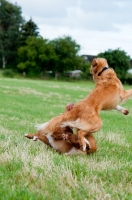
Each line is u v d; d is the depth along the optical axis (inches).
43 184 213.3
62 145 311.1
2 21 4116.6
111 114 810.8
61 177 224.1
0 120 557.9
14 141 346.6
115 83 318.7
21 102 984.3
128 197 199.2
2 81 2081.7
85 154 310.2
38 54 3440.0
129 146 377.7
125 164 271.9
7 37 4008.4
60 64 3496.6
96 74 332.5
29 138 327.0
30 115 668.1
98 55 3563.0
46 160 264.7
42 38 3572.8
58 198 190.9
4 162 261.9
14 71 3567.9
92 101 301.0
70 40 3619.6
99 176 237.9
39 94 1357.0
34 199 186.1
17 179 226.7
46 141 320.8
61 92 1553.9
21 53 3533.5
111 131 491.2
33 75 3395.7
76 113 296.2
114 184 224.5
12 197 187.2
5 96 1155.3
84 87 2106.3
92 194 197.8
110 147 364.2
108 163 272.8
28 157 273.1
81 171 243.0
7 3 4153.5
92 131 300.2
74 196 197.6
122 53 3469.5
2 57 3976.4
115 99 313.9
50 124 294.2
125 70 3474.4
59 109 846.5
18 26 4094.5
